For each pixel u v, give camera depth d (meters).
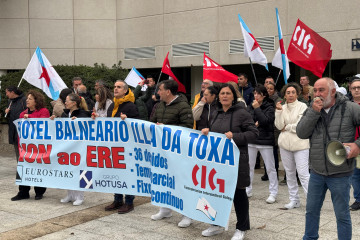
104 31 15.76
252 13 12.60
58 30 15.80
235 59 13.02
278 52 8.38
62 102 7.15
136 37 15.16
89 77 12.38
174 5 14.14
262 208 6.12
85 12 15.77
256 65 14.76
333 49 11.24
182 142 5.03
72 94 6.39
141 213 5.96
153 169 5.47
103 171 6.08
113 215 5.88
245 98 8.35
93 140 6.13
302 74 13.45
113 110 6.10
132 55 15.30
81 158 6.24
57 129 6.42
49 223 5.55
